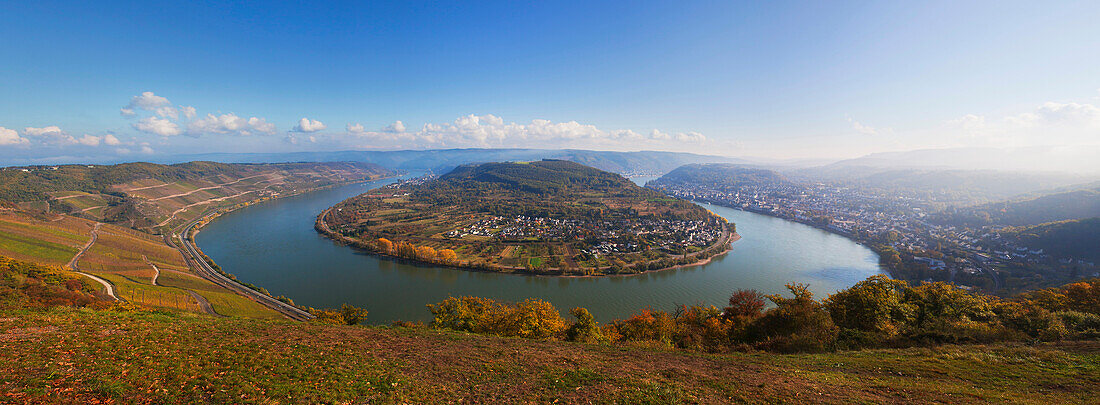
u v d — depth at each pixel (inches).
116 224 7012.8
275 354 754.2
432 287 4256.9
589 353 929.5
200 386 594.9
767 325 1430.9
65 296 1836.9
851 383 729.6
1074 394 660.7
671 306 3806.6
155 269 4402.1
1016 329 1246.3
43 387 530.0
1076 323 1256.8
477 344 956.6
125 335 756.6
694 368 825.5
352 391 622.8
